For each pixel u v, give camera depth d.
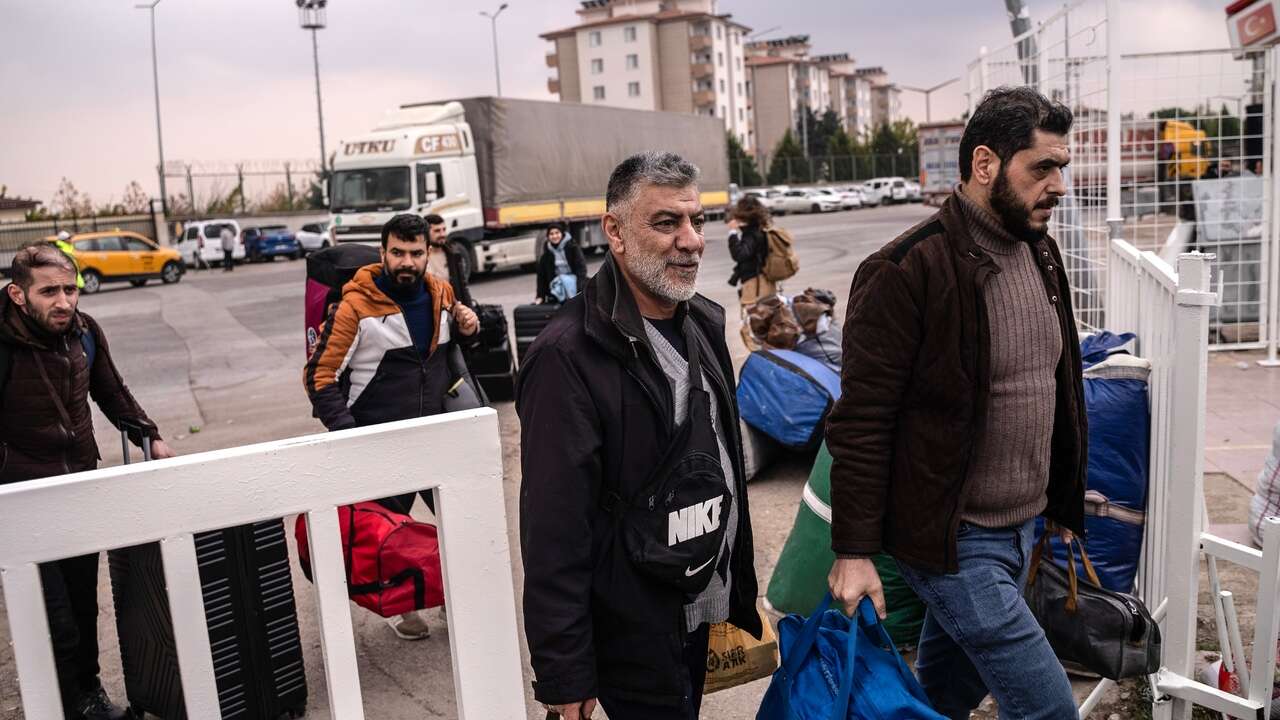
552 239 10.13
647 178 2.00
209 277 30.25
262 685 2.66
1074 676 3.37
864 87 138.12
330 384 4.04
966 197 2.25
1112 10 7.12
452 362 4.38
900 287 2.19
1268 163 7.93
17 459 3.27
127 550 2.81
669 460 2.02
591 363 1.99
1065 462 2.42
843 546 2.26
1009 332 2.23
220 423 8.56
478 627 1.91
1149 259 3.44
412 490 1.84
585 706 1.94
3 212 54.59
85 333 3.50
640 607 2.01
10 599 1.58
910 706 2.12
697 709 2.35
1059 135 2.15
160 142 41.06
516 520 5.50
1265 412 6.47
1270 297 7.85
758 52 123.88
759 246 9.30
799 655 2.25
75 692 3.15
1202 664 3.24
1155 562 3.21
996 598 2.25
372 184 19.92
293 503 1.75
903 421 2.26
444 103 21.41
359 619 4.22
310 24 45.31
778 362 5.68
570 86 94.06
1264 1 6.38
